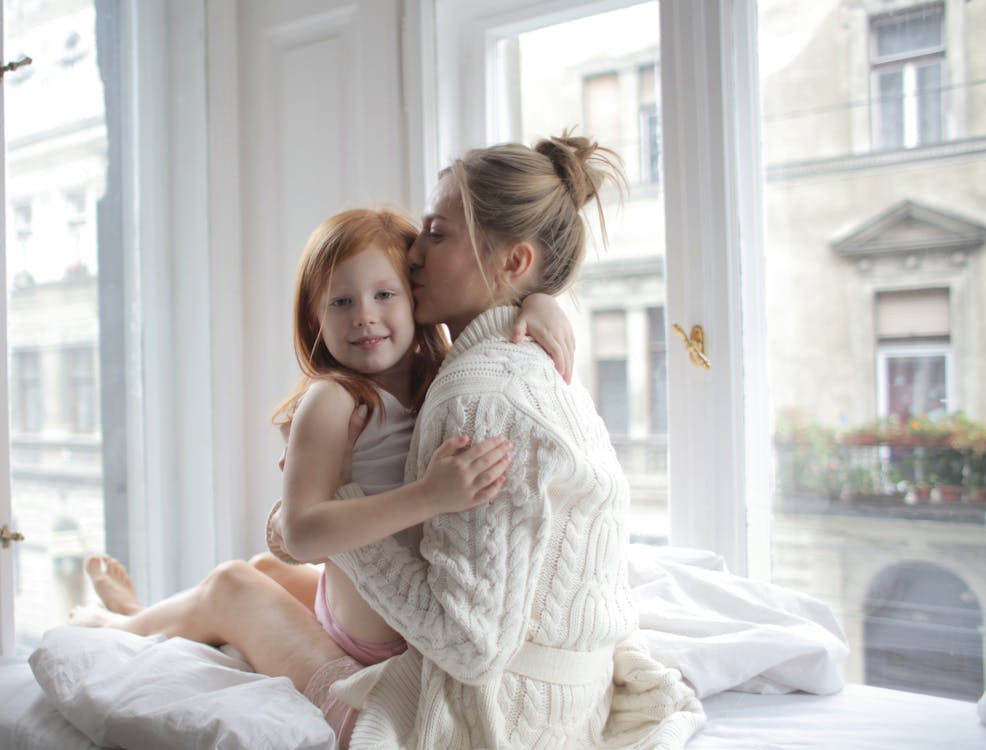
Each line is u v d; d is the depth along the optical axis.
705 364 1.67
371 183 2.05
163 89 2.28
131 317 2.21
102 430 2.14
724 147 1.65
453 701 1.03
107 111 2.16
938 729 1.15
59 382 2.05
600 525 1.08
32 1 1.98
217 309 2.20
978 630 1.55
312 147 2.14
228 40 2.21
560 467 1.02
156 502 2.26
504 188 1.16
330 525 1.01
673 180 1.71
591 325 1.94
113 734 1.06
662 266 1.85
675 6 1.69
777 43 1.70
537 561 1.01
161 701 1.09
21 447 1.96
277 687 1.10
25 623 1.95
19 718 1.19
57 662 1.20
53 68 2.03
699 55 1.67
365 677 1.06
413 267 1.21
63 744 1.11
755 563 1.73
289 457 1.09
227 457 2.20
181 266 2.29
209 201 2.22
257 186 2.22
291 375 2.17
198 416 2.27
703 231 1.68
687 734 1.09
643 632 1.32
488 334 1.13
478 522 1.00
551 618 1.05
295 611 1.31
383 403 1.16
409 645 1.08
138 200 2.23
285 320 2.18
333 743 1.02
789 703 1.26
